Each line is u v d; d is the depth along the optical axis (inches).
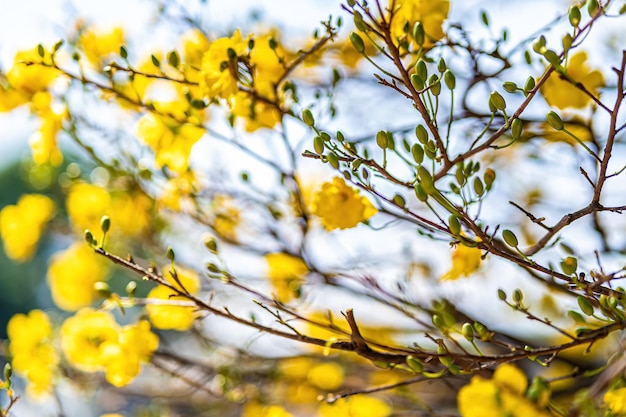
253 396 49.4
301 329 47.3
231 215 47.3
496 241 40.8
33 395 48.2
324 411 44.3
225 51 41.2
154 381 51.8
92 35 44.9
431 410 44.5
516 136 37.5
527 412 37.0
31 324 47.6
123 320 53.5
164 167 46.8
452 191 38.7
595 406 40.9
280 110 42.7
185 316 44.9
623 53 36.1
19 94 44.2
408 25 38.9
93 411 52.4
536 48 36.8
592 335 38.3
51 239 53.9
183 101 43.5
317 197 40.9
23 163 52.4
